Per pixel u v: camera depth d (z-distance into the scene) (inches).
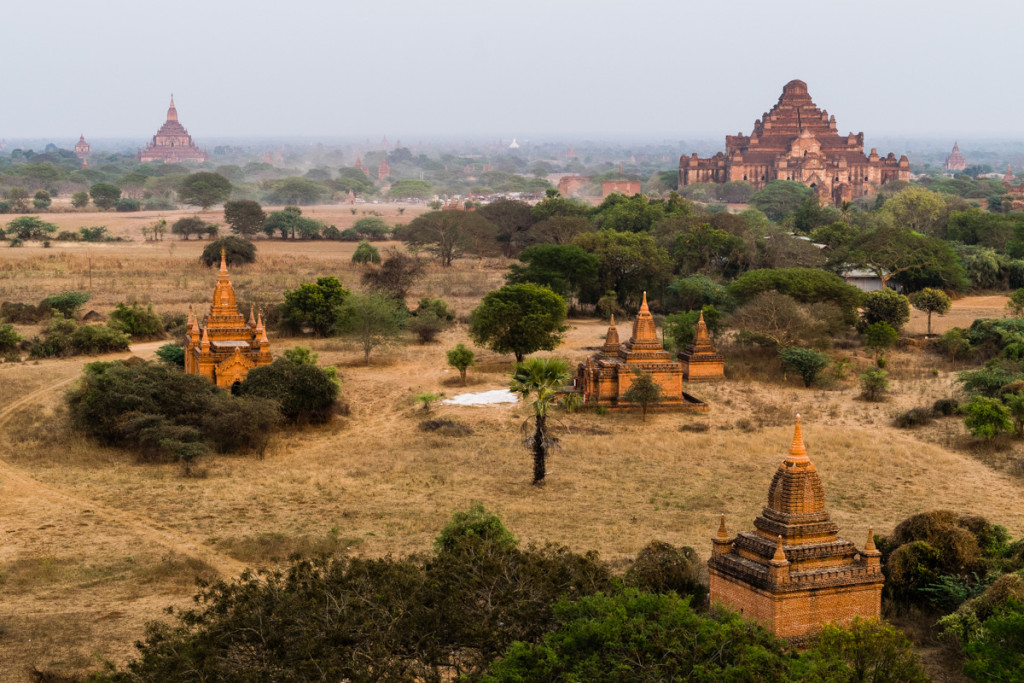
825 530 1267.2
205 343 2898.6
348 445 2554.1
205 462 2381.9
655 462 2395.4
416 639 1153.4
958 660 1283.2
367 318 3565.5
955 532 1558.8
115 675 1125.1
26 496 2089.1
